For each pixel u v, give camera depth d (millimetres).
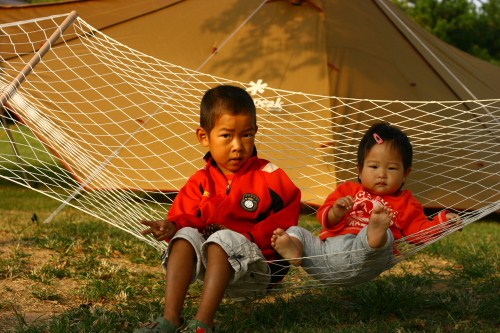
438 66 10234
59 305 4383
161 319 3357
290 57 9500
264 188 3883
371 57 9711
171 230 3617
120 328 3873
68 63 9539
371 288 4664
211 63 9539
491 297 4602
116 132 9055
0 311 4168
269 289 3904
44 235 6691
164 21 10086
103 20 10125
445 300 4578
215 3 10266
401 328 3861
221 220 3814
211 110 3799
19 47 9727
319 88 9195
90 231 6973
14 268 5102
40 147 16859
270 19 9930
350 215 4023
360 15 10156
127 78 9367
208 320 3369
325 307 4363
